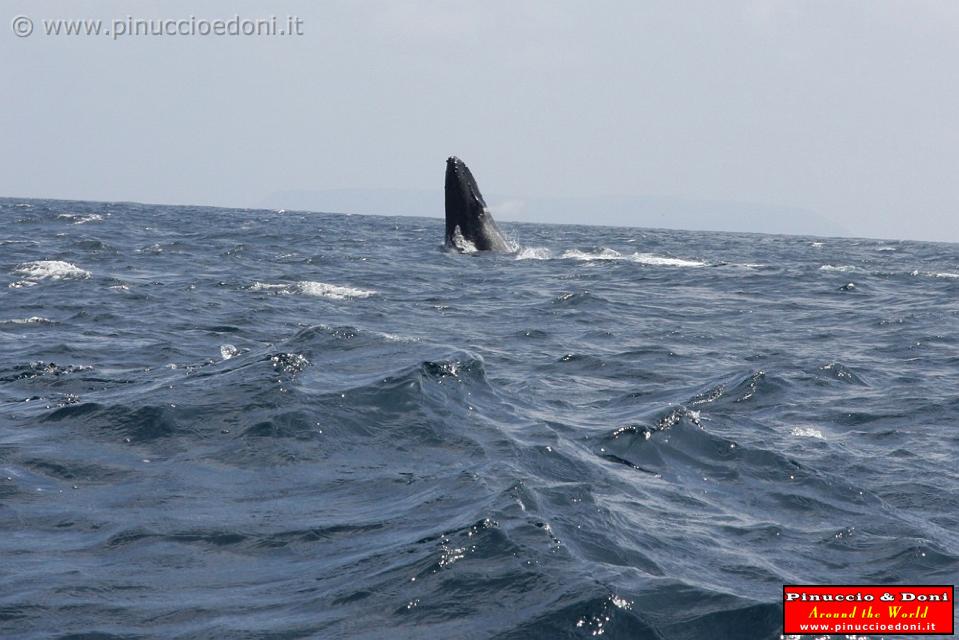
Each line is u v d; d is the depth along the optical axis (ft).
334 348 57.77
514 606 26.78
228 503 35.06
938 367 75.15
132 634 25.34
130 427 42.93
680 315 104.12
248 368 51.78
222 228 253.03
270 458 39.68
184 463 39.11
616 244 268.21
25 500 35.01
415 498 35.37
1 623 25.67
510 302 109.09
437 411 46.55
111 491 36.11
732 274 153.38
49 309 90.07
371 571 28.89
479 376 54.44
